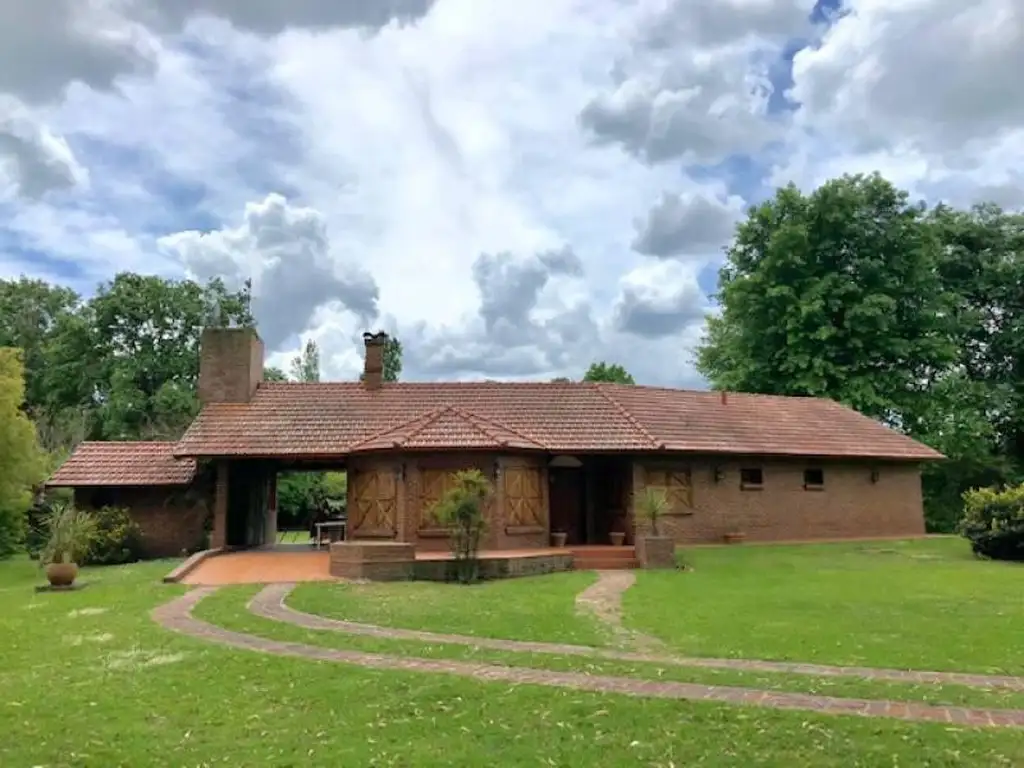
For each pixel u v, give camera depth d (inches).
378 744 270.1
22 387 1199.6
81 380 1910.7
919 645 427.5
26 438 1164.5
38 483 1211.2
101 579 776.9
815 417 1225.4
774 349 1637.6
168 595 634.8
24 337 2223.2
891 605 565.3
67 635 480.1
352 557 738.8
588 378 2647.6
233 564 826.8
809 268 1611.7
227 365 1074.7
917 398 1562.5
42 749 270.4
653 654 411.2
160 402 1807.3
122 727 293.1
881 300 1496.1
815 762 246.2
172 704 322.7
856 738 266.1
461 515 738.8
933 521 1581.0
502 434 900.6
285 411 1045.8
